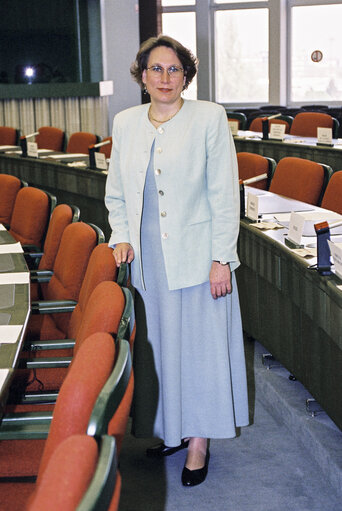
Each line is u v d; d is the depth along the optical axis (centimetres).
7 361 169
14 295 228
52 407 214
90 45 1038
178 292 227
